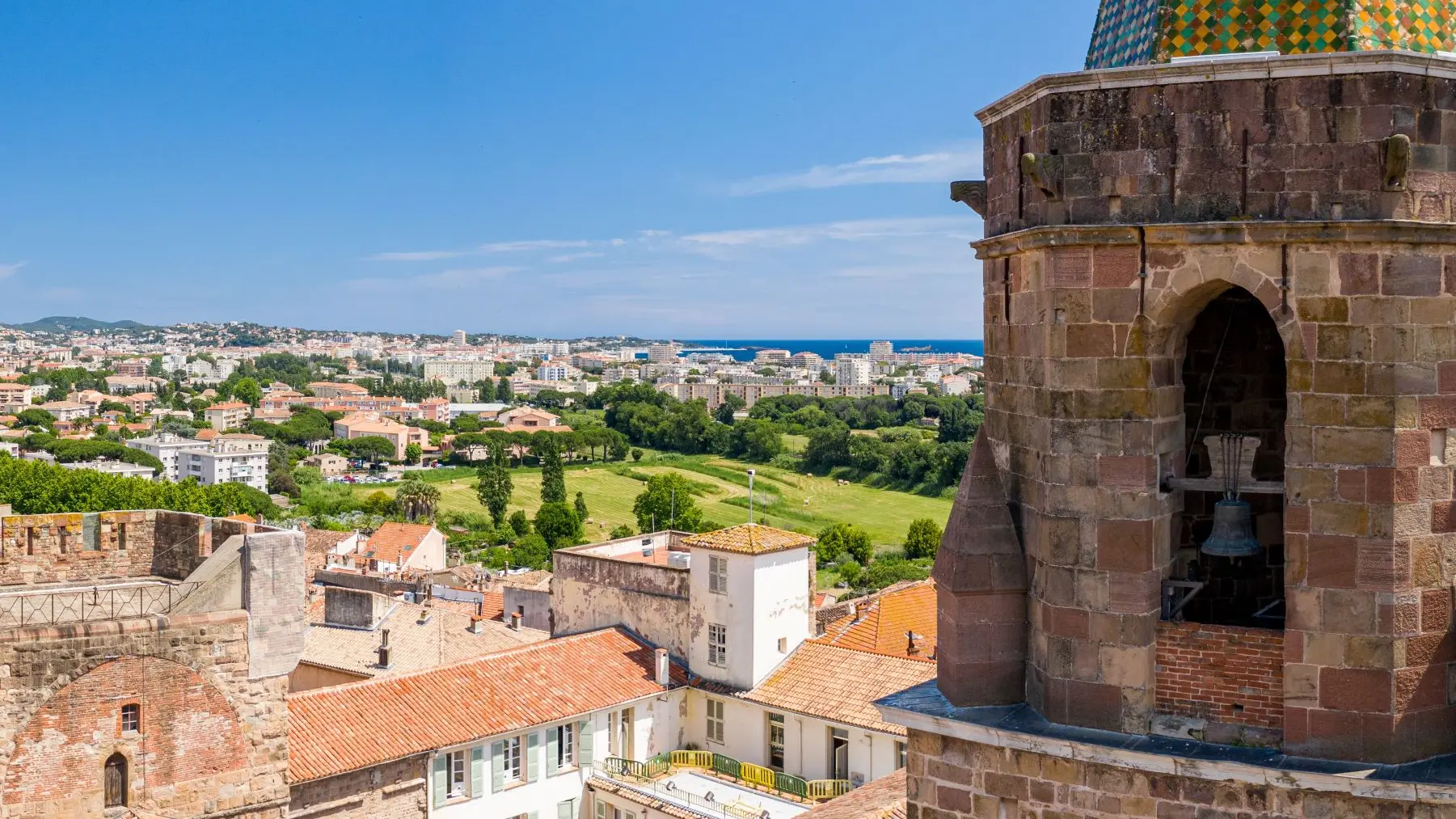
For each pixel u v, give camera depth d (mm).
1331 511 15328
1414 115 15039
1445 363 15188
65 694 38469
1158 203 16047
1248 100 15586
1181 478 16969
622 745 64500
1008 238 17578
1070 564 16812
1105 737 16547
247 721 41875
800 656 66938
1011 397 18000
